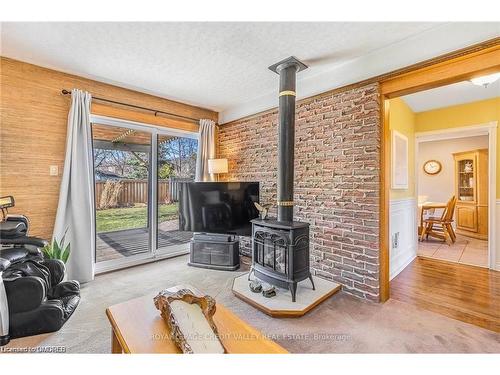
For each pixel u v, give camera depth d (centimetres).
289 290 242
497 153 343
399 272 328
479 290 271
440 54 203
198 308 131
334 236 277
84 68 277
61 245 269
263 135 371
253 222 278
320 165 291
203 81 314
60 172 285
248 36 217
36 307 180
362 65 250
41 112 273
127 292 262
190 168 429
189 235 422
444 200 606
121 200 357
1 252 194
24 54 247
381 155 248
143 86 329
